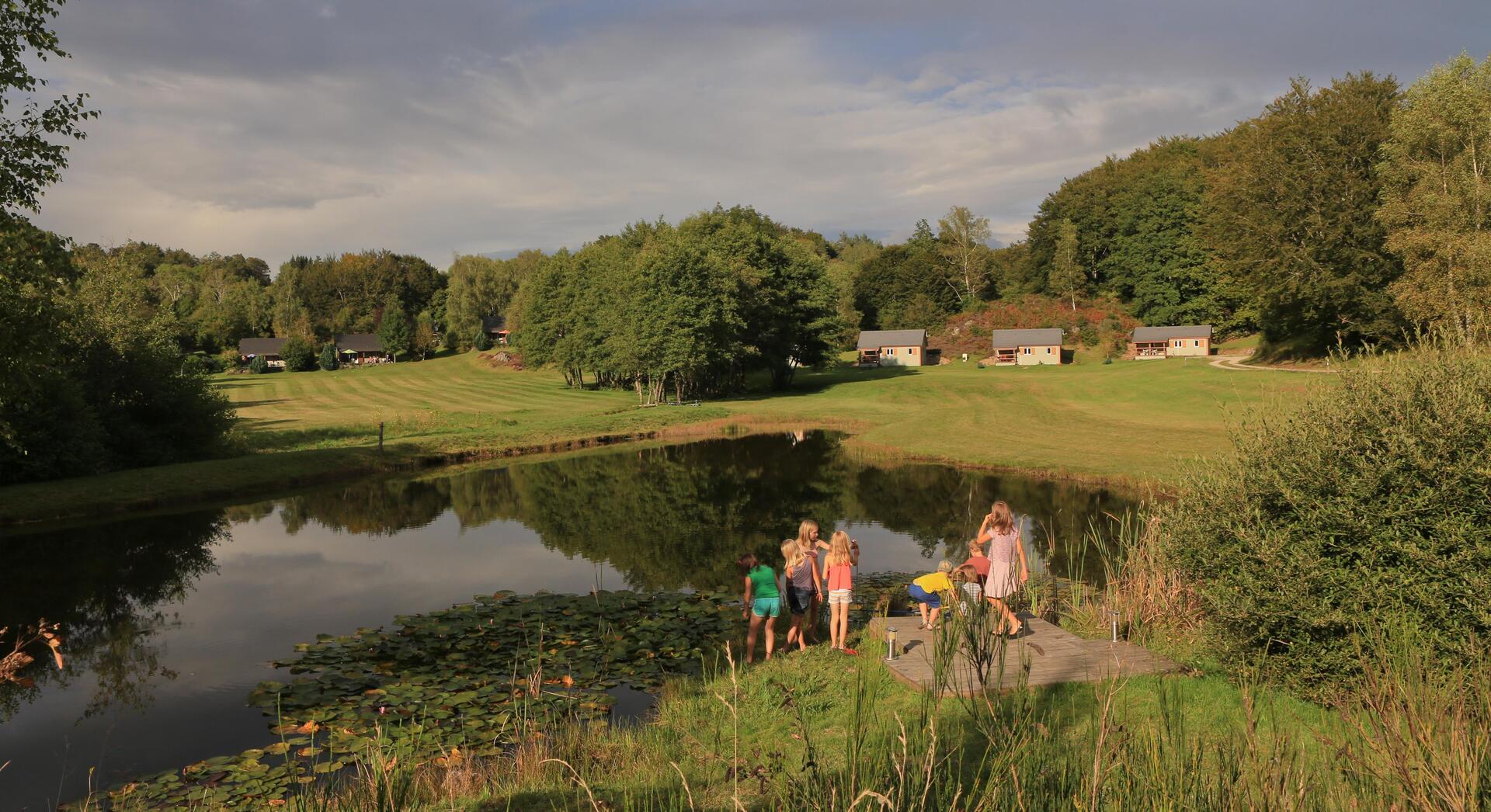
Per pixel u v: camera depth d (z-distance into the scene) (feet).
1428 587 22.49
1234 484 28.68
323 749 29.96
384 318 393.91
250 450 128.26
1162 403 158.30
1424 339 26.37
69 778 29.14
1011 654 31.73
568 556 65.57
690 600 50.34
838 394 224.12
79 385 97.09
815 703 29.32
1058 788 14.51
